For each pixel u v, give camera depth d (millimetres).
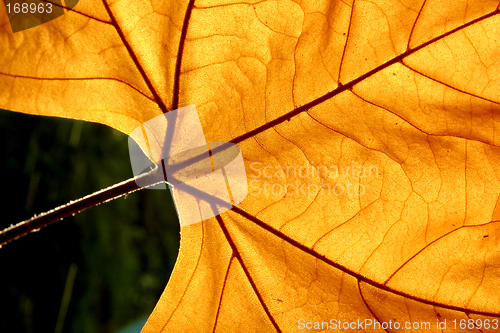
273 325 215
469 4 207
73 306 503
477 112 210
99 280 538
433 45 209
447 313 212
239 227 217
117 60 213
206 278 217
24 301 463
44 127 509
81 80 213
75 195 513
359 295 214
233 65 213
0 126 478
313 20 210
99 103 214
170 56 213
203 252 217
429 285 213
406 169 212
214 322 216
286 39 211
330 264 215
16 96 211
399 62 210
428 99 210
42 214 209
